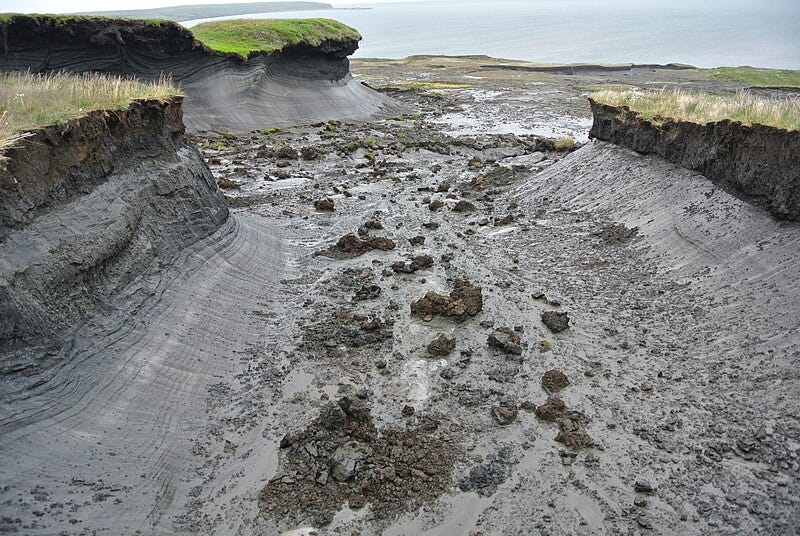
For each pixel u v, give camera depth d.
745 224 12.74
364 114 36.38
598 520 7.27
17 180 8.59
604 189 17.83
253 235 14.91
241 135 28.95
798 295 10.38
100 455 7.55
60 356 8.27
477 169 23.77
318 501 7.59
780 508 7.16
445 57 73.75
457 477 7.97
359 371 10.32
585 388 9.80
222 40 32.78
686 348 10.62
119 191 10.97
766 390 9.06
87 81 13.80
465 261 14.78
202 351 10.34
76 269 9.06
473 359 10.66
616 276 13.72
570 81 52.72
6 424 7.12
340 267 14.36
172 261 11.65
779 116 13.33
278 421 9.05
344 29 39.72
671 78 53.03
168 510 7.27
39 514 6.38
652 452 8.30
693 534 7.00
